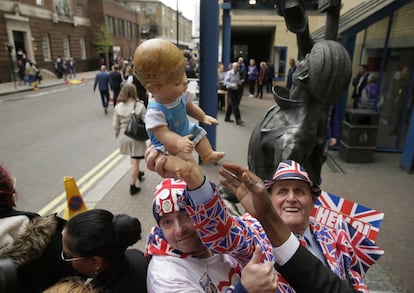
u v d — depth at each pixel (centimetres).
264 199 115
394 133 755
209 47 584
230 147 751
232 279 140
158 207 130
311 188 172
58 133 923
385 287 308
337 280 116
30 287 159
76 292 108
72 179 325
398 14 684
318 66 208
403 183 568
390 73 730
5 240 155
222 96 1243
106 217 148
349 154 672
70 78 2955
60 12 3184
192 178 102
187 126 109
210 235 114
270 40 1952
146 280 148
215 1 560
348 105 793
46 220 167
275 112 248
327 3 267
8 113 1248
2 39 2333
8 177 170
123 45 4919
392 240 386
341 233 180
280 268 118
